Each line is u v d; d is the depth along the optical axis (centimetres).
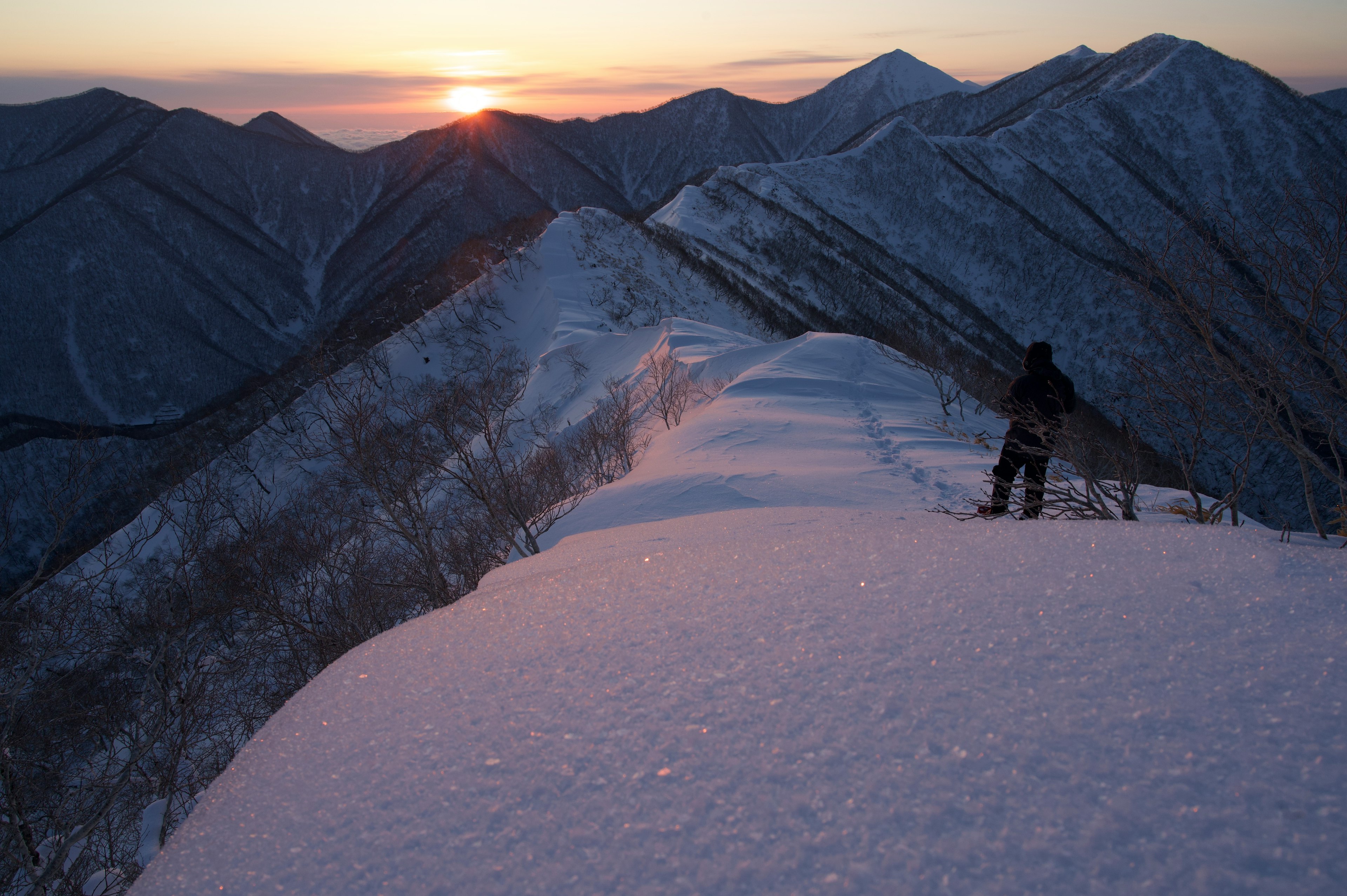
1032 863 101
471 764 141
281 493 1817
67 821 841
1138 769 115
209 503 1244
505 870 114
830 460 1087
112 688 962
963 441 1185
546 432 2636
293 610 1279
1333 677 129
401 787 139
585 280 6781
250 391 10175
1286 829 100
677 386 2000
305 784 146
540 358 4556
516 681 168
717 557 223
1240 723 122
